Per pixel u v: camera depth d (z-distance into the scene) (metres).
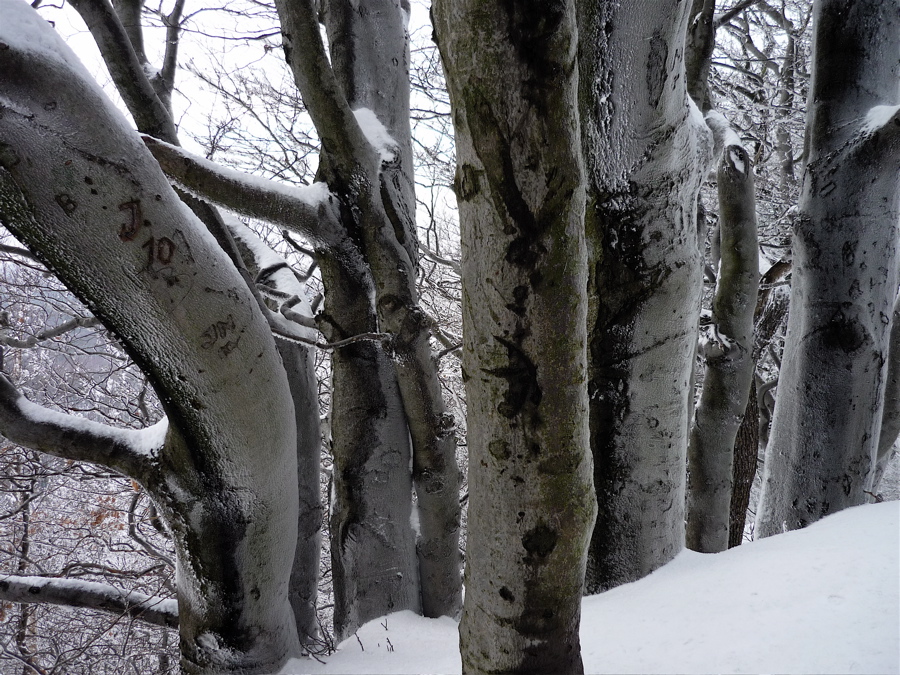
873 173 3.09
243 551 2.29
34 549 9.08
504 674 1.48
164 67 3.64
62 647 7.14
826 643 1.68
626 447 2.79
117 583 6.93
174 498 2.22
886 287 3.22
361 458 3.50
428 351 3.42
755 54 8.30
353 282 3.46
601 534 2.87
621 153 2.38
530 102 1.13
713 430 3.87
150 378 1.97
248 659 2.48
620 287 2.61
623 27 2.15
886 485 7.51
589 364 2.78
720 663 1.74
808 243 3.31
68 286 1.78
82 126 1.61
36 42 1.55
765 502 3.63
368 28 3.86
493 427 1.37
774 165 8.47
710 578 2.42
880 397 3.30
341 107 3.16
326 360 9.06
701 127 2.57
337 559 3.58
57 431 2.32
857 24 3.13
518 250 1.23
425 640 3.12
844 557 2.19
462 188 1.26
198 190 2.90
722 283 3.64
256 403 2.08
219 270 1.95
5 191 1.57
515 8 1.08
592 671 1.92
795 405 3.40
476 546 1.48
